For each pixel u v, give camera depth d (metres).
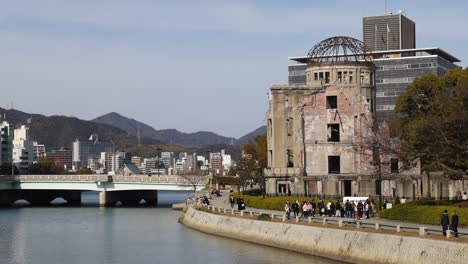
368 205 96.31
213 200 168.00
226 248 97.94
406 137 110.19
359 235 77.56
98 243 111.94
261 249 94.75
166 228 134.88
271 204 124.38
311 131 143.38
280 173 142.38
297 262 80.75
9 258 95.94
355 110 141.75
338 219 91.50
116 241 114.31
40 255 98.56
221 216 116.81
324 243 84.38
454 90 118.81
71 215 176.88
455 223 66.06
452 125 93.31
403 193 126.00
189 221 138.38
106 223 149.88
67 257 96.19
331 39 160.12
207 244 104.00
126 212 187.25
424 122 95.69
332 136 145.12
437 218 80.69
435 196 120.38
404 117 129.62
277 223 96.81
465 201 89.38
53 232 131.50
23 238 121.12
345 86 151.50
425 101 127.06
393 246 70.88
